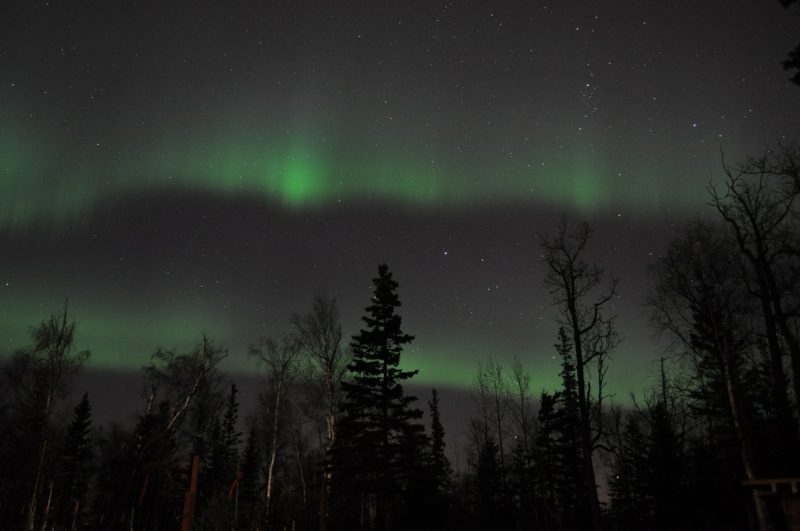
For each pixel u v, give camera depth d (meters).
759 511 18.94
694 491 40.94
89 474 52.22
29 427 42.03
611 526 46.91
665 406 44.66
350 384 36.06
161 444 42.75
